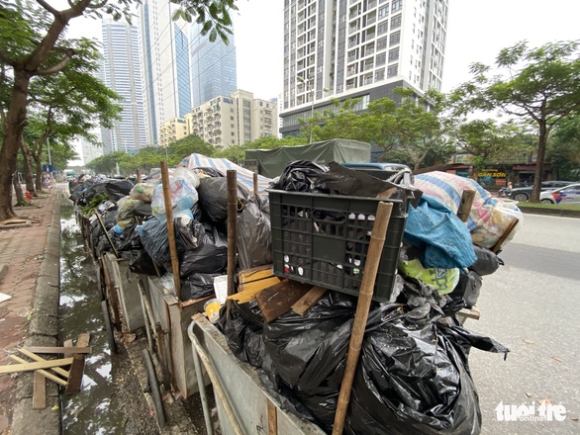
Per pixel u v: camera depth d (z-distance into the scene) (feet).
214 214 6.89
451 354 2.94
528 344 8.32
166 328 7.00
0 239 21.08
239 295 3.90
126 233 8.48
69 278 16.07
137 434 6.34
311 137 57.98
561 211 31.76
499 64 33.53
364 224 2.76
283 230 3.50
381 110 50.52
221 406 4.86
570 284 12.37
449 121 45.55
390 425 2.60
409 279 3.81
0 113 34.19
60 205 47.73
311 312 3.25
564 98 30.83
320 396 3.06
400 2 102.78
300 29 141.28
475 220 5.65
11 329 9.51
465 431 2.50
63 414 6.93
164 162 5.46
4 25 13.92
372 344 2.80
